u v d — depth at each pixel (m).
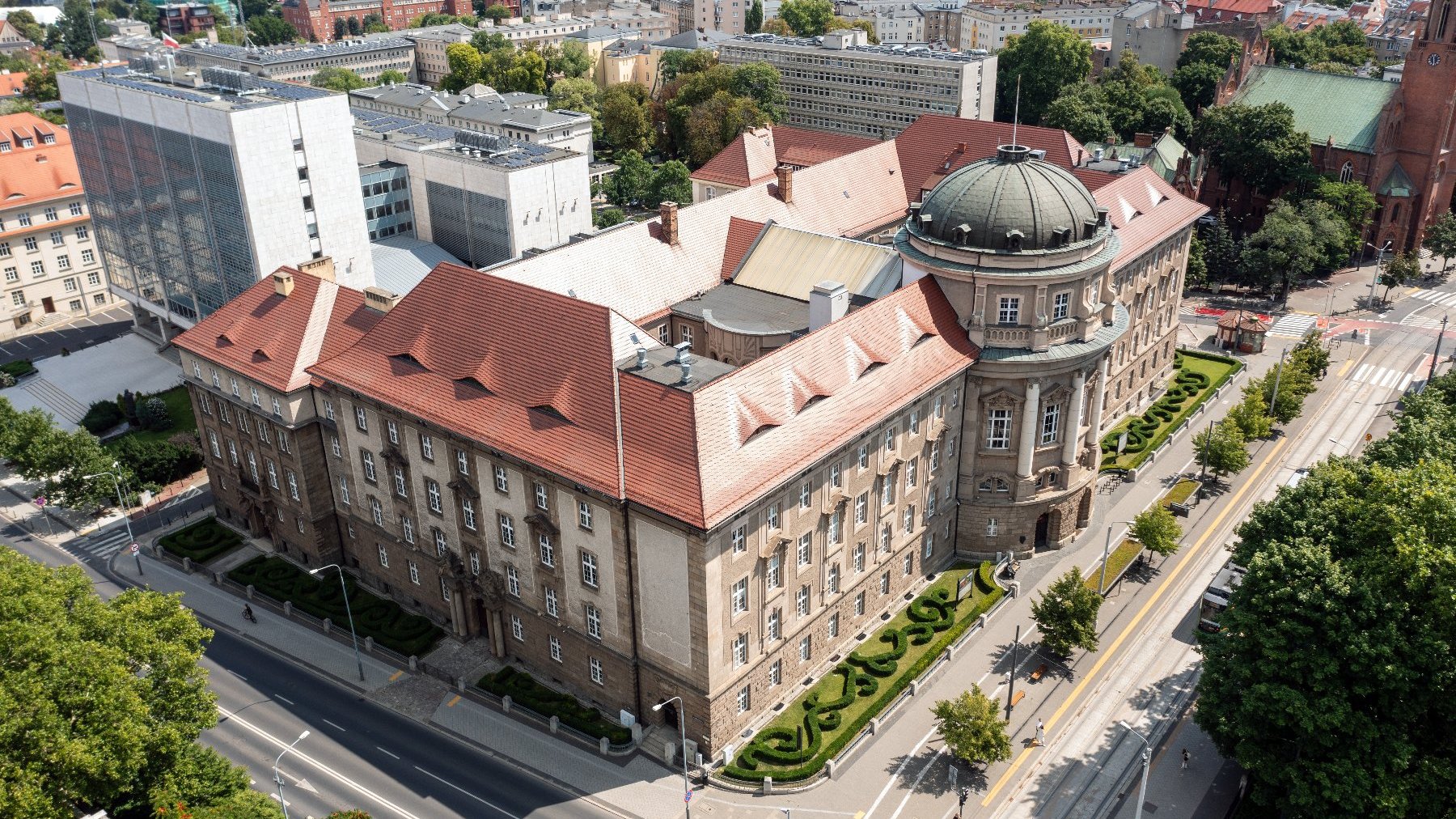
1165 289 123.69
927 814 69.62
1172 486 107.50
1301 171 167.12
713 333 95.50
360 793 72.50
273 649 87.56
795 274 104.06
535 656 82.31
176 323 141.62
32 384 139.00
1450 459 74.94
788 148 152.25
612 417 70.56
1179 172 158.12
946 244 86.69
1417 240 169.62
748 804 70.62
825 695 79.31
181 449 114.94
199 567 98.44
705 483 65.69
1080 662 83.69
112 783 59.38
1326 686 61.75
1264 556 66.81
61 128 173.75
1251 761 64.06
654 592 70.25
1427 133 163.75
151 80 136.50
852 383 78.12
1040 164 88.44
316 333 92.44
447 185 147.62
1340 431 119.19
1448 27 158.00
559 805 71.12
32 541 105.44
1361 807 59.47
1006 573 94.06
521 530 77.06
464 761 75.31
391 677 83.94
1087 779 72.44
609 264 101.75
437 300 83.12
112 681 59.75
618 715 77.69
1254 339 138.00
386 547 91.31
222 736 77.94
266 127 118.25
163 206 133.00
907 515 87.25
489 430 75.00
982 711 70.56
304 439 91.56
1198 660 83.56
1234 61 194.75
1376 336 144.12
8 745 55.69
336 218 128.50
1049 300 85.94
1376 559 63.94
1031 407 88.81
